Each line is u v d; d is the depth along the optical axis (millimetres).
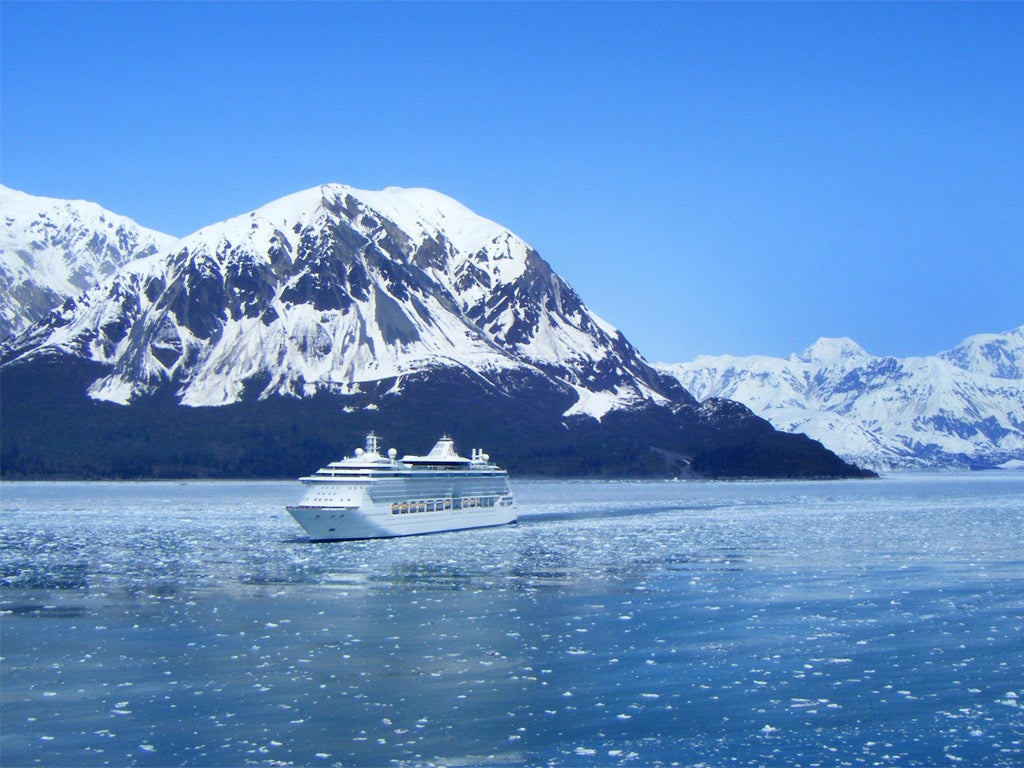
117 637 90312
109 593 113688
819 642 87312
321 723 67562
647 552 151125
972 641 87312
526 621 96188
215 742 64375
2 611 102812
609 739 64875
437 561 140125
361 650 85125
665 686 75000
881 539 172625
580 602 105938
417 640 88500
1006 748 63031
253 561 141750
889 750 62875
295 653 84312
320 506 167000
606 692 73625
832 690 73938
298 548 158750
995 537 176125
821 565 134500
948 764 60875
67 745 64062
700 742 64375
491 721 68000
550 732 66000
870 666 79812
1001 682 75562
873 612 99625
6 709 70500
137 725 67312
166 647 86438
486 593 111812
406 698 72375
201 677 77438
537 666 80188
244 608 103688
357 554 149375
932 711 69438
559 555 147000
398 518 175500
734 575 124875
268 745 63938
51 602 108062
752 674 77875
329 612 101125
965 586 115375
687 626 93625
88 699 72438
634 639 88562
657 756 62344
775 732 65875
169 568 134875
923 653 83438
